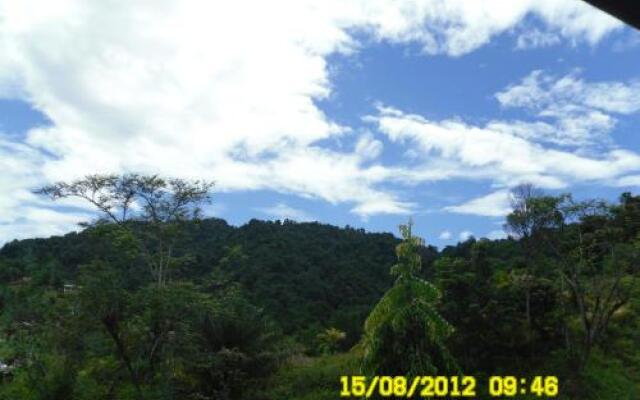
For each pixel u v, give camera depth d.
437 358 17.03
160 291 23.33
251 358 26.77
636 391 26.36
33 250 50.19
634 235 28.20
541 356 29.17
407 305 16.81
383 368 16.70
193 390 25.91
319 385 27.89
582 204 28.47
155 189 26.89
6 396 23.27
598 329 27.80
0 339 25.03
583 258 28.03
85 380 24.31
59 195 25.88
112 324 22.88
